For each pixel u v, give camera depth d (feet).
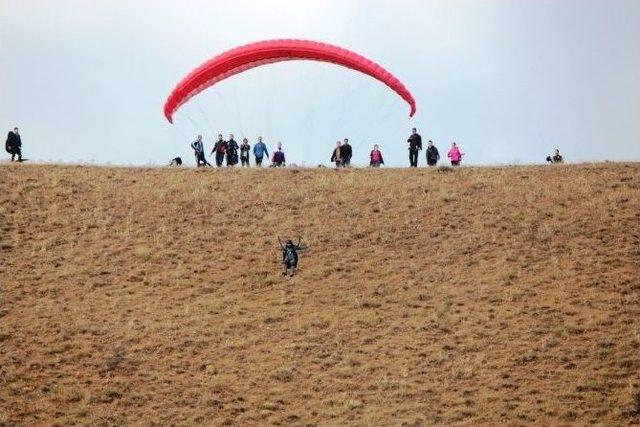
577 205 648.38
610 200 649.20
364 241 621.31
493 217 638.94
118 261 603.67
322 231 631.97
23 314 547.49
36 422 459.32
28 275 588.09
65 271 593.01
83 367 502.38
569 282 560.20
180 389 485.15
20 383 487.61
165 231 636.48
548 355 495.00
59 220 648.79
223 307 555.69
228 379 492.13
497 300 547.90
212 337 527.40
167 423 460.55
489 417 453.58
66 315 547.49
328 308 552.00
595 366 483.92
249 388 485.15
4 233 631.56
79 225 644.69
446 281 573.33
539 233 613.93
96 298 565.94
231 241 625.00
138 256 608.19
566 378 476.95
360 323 536.83
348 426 452.35
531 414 453.58
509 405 460.55
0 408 468.34
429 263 593.83
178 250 615.57
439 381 483.51
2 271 590.55
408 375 489.26
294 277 584.40
